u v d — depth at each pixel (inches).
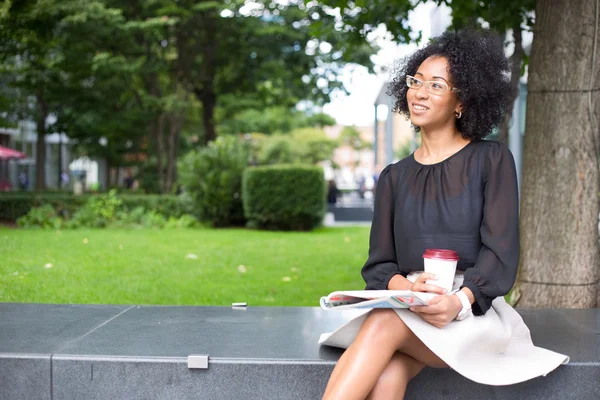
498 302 109.5
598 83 178.5
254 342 124.8
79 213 605.9
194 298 247.8
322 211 617.6
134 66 712.4
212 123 895.1
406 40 257.3
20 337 127.4
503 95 110.4
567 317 150.6
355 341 97.7
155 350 117.9
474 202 105.7
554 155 181.6
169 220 647.8
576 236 181.2
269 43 792.3
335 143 1674.5
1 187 1375.5
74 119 935.7
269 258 377.1
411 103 110.3
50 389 113.2
